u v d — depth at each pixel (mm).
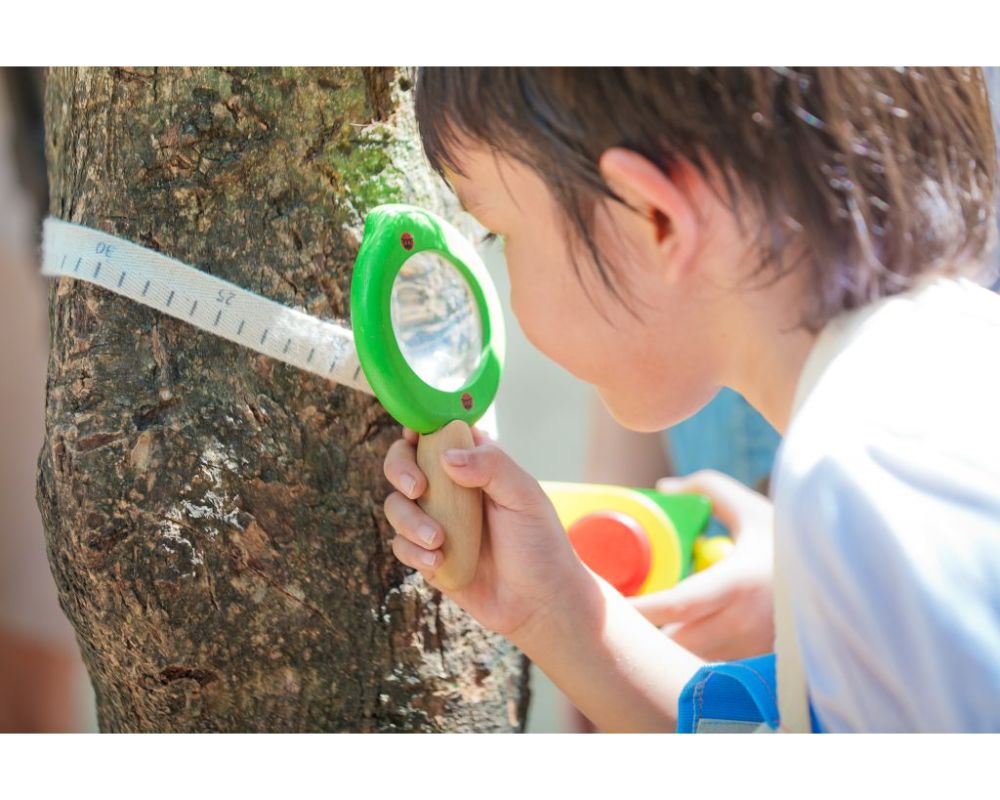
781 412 768
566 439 2488
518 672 981
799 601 636
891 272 736
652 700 913
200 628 811
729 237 746
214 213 819
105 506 787
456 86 781
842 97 727
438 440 822
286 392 827
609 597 939
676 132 729
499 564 885
